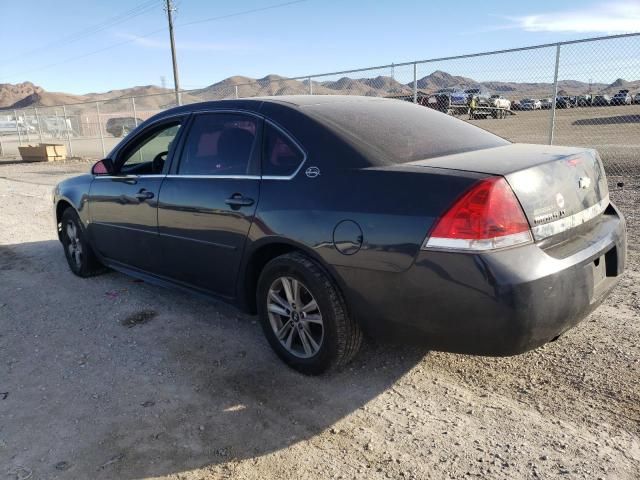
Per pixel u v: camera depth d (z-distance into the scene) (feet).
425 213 8.43
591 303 9.05
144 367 11.50
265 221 10.50
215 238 11.78
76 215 17.19
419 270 8.48
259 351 11.97
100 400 10.27
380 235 8.82
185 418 9.55
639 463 7.82
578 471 7.72
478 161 9.21
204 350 12.14
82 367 11.62
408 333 9.04
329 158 9.96
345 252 9.27
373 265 8.96
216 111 12.57
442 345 8.84
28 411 10.00
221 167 11.93
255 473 8.10
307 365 10.57
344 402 9.81
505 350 8.37
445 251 8.22
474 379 10.29
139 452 8.69
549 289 8.17
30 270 19.16
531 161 9.07
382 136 10.34
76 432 9.29
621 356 10.67
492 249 8.00
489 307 8.02
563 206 8.94
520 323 8.03
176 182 12.85
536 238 8.35
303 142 10.44
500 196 8.09
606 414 8.95
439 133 11.25
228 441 8.88
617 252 10.04
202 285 12.85
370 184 9.22
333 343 9.92
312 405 9.77
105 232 15.78
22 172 59.16
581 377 10.05
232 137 11.89
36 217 29.63
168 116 13.93
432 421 9.10
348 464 8.18
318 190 9.82
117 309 14.87
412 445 8.53
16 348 12.75
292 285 10.53
